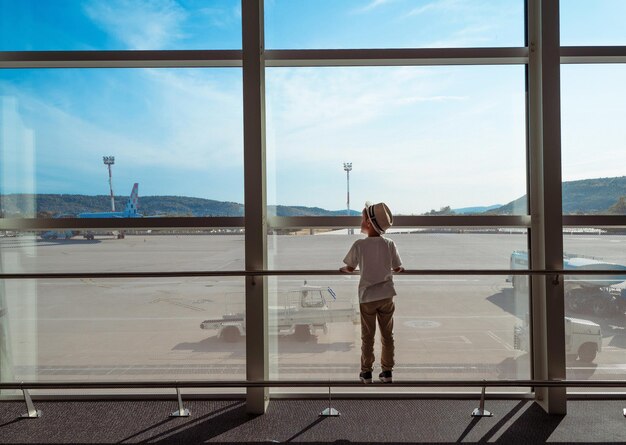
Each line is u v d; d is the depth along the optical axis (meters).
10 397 3.51
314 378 3.46
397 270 3.00
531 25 3.31
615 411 3.20
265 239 3.38
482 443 2.73
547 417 3.10
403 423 3.02
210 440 2.79
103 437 2.84
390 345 2.96
